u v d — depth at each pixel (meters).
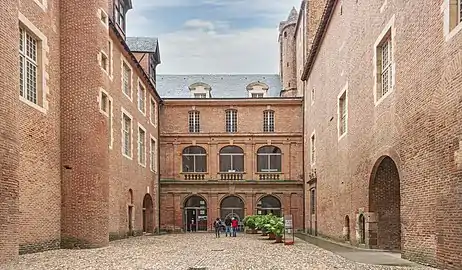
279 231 26.41
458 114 11.66
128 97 31.77
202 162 45.94
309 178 39.69
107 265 14.05
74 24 21.42
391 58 17.84
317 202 35.12
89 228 20.81
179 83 53.59
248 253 18.83
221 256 17.39
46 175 19.27
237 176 45.47
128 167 31.47
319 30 31.81
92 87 21.48
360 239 21.69
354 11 22.97
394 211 19.86
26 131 17.39
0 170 13.17
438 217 12.85
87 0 21.61
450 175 12.11
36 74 19.02
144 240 28.23
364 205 20.83
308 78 41.31
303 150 44.91
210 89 51.44
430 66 13.42
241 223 45.81
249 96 51.72
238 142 45.81
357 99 22.30
